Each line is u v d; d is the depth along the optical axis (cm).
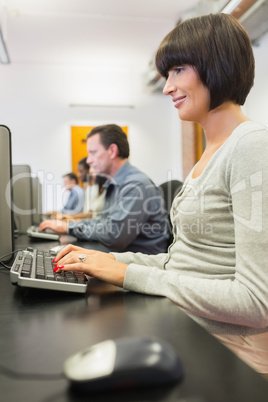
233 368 40
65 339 49
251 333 71
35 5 447
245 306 61
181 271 82
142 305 63
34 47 571
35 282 69
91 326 54
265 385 36
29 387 36
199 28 76
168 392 35
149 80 623
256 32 395
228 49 75
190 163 605
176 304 67
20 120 650
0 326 55
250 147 68
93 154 187
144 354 35
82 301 67
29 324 55
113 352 35
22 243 167
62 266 73
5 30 507
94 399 34
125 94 684
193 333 50
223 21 76
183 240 84
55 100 662
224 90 77
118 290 74
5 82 645
